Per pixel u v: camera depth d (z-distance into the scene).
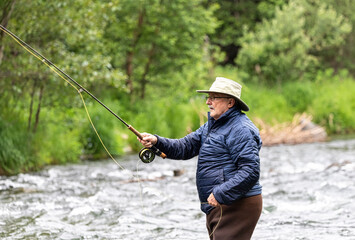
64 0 16.78
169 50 28.00
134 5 26.47
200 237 8.36
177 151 6.28
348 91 38.25
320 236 8.27
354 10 47.66
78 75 16.72
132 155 21.31
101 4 19.05
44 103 17.48
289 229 8.79
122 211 10.08
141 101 27.45
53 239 8.03
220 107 5.86
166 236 8.40
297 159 19.27
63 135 19.06
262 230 8.74
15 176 14.43
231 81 5.86
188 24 27.33
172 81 28.64
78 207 10.17
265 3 48.06
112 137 20.84
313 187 12.76
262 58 37.03
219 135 5.76
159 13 27.06
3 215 9.55
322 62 47.97
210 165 5.76
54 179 14.11
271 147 25.16
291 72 37.00
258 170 5.55
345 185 12.78
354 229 8.70
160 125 24.84
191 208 10.57
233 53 49.22
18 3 15.74
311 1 44.38
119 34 27.06
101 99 23.47
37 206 10.37
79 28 17.66
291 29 37.50
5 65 16.27
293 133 27.73
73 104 17.39
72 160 18.81
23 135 16.34
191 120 26.83
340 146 24.84
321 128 29.72
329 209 10.34
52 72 16.48
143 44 27.81
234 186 5.50
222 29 48.25
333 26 41.25
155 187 13.04
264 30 39.03
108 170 16.27
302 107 34.44
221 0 47.75
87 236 8.26
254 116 29.28
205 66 31.53
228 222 5.79
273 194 12.02
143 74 28.34
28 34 16.70
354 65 49.31
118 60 27.91
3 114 16.52
